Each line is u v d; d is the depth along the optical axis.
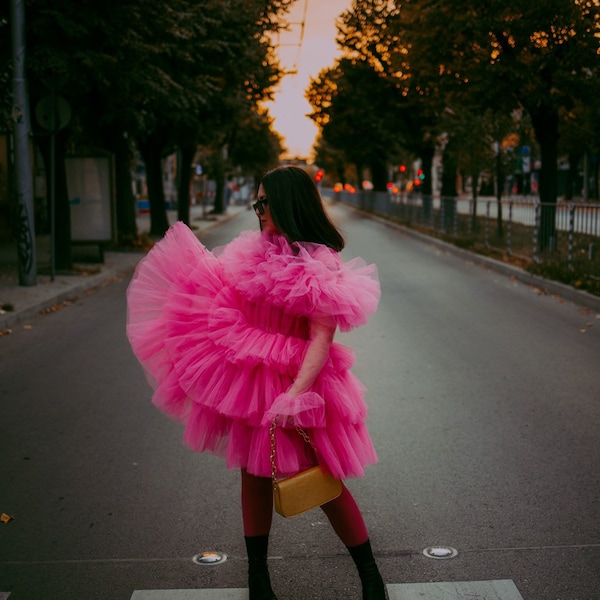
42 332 9.86
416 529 3.90
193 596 3.25
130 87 14.79
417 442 5.27
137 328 3.12
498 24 15.59
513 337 9.08
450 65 17.33
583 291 11.87
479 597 3.21
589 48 15.60
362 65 37.69
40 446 5.32
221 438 3.09
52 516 4.14
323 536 3.84
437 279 15.09
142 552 3.70
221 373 2.91
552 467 4.76
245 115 28.48
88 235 17.27
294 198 2.94
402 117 37.72
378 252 21.69
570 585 3.30
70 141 22.98
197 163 48.69
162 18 14.15
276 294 2.83
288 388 2.87
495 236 19.81
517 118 21.89
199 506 4.25
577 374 7.20
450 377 7.14
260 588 3.08
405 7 17.58
